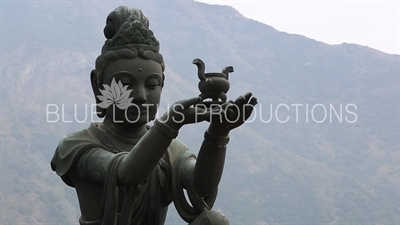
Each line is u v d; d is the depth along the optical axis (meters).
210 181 4.77
